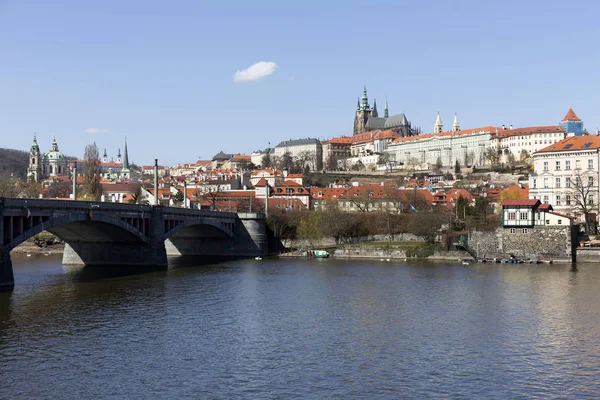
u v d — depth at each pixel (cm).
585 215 16600
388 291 10662
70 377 5716
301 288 11006
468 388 5503
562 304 9269
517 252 15825
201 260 16788
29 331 7381
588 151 17538
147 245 13750
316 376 5812
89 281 11638
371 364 6191
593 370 6000
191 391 5394
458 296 10088
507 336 7331
